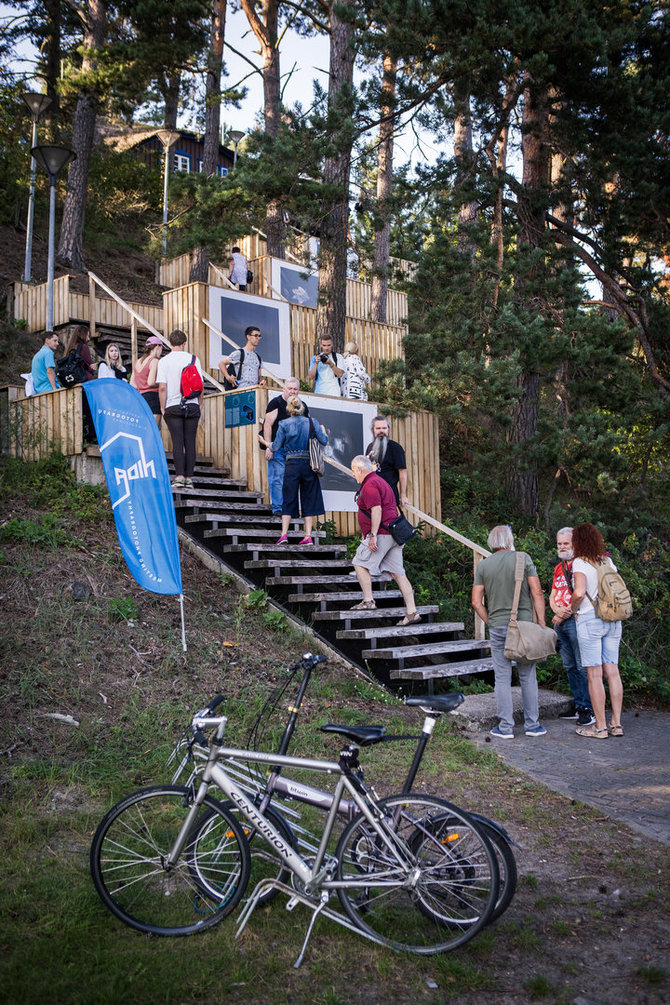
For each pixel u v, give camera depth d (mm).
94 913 3990
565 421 12625
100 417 7238
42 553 8117
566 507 12609
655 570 11156
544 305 13211
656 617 10578
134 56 19766
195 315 14812
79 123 22766
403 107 12312
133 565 7070
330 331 14086
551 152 14102
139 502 7234
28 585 7539
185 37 20578
